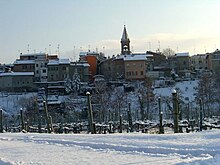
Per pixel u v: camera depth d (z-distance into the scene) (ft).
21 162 43.24
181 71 390.21
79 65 378.32
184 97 262.67
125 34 451.53
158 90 296.30
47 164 41.70
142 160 41.68
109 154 47.29
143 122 153.38
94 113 230.89
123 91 293.64
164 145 51.19
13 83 362.33
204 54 458.91
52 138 68.03
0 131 126.72
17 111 255.50
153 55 416.05
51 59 424.05
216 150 45.29
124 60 372.58
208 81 270.46
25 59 406.41
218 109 231.30
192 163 37.76
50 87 349.61
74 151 51.55
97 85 302.45
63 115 236.43
